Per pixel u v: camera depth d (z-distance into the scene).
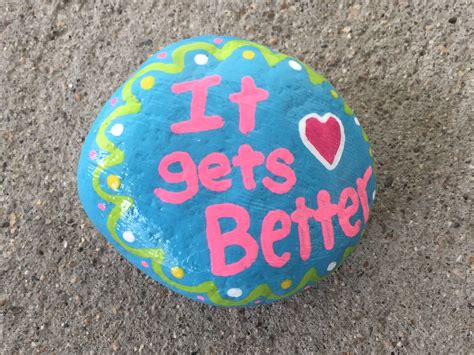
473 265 0.14
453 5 0.15
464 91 0.15
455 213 0.15
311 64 0.16
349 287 0.15
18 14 0.18
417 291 0.15
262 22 0.17
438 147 0.15
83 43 0.18
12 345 0.16
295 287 0.12
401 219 0.15
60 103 0.18
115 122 0.11
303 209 0.11
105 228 0.12
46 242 0.17
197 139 0.11
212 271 0.11
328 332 0.15
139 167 0.11
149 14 0.18
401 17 0.16
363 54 0.16
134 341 0.16
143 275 0.16
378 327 0.15
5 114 0.18
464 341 0.14
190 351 0.15
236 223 0.11
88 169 0.11
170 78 0.11
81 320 0.16
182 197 0.11
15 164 0.18
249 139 0.11
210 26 0.17
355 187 0.12
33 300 0.17
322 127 0.12
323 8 0.16
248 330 0.15
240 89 0.11
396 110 0.15
